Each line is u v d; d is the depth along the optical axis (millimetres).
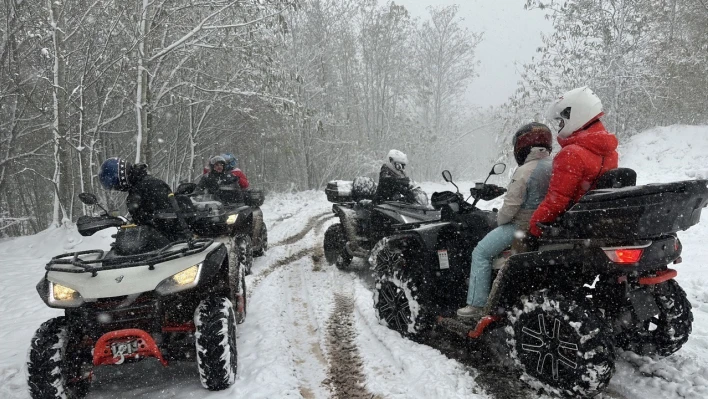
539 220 3324
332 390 3688
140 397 3715
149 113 11992
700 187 2934
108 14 11797
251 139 20281
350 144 24922
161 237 4211
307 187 22734
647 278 3041
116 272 3678
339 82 25375
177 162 18156
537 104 18516
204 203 6660
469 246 4344
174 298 3854
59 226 11516
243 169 22453
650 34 18891
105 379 4109
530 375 3352
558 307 3092
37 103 13789
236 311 4996
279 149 21266
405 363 3930
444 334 4531
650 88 19109
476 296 3787
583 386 3000
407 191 6449
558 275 3352
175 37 12906
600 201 2932
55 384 3457
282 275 7211
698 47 19109
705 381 3188
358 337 4668
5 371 4395
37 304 6660
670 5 19969
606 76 18375
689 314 3508
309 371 4047
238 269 5152
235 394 3584
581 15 18156
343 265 7371
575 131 3416
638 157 17453
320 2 23422
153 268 3693
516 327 3375
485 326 3617
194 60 13828
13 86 12836
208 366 3611
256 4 11266
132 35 11719
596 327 2973
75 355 3717
